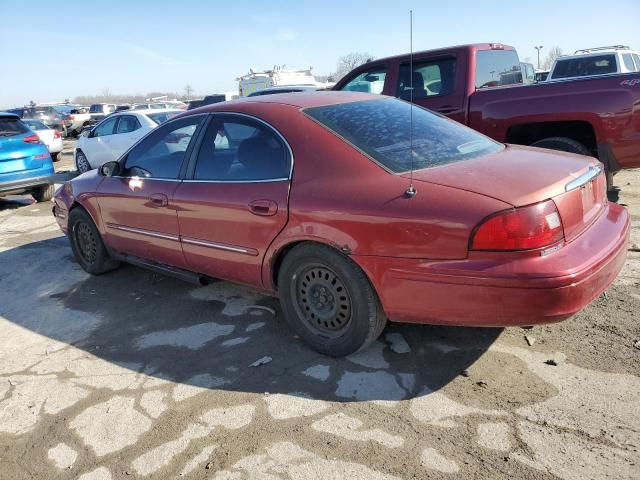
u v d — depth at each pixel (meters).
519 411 2.65
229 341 3.61
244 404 2.90
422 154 3.16
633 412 2.57
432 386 2.91
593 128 5.21
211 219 3.64
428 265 2.69
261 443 2.58
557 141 5.48
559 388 2.79
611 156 5.18
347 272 2.99
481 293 2.57
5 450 2.71
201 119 3.93
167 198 3.96
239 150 3.58
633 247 4.66
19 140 8.69
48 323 4.16
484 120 5.86
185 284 4.72
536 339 3.29
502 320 2.60
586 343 3.20
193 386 3.12
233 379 3.15
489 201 2.55
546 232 2.53
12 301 4.68
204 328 3.83
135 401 3.01
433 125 3.62
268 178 3.35
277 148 3.37
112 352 3.61
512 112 5.64
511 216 2.49
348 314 3.12
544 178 2.75
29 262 5.79
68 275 5.25
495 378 2.93
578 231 2.80
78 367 3.45
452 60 6.18
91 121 29.31
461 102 6.02
